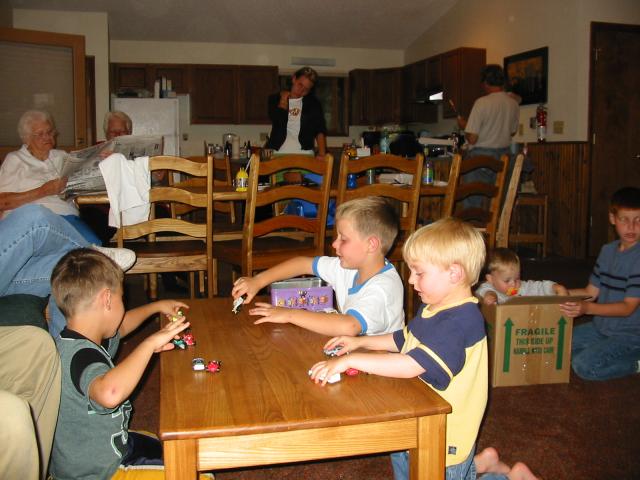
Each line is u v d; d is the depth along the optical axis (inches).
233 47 315.0
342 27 305.4
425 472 42.4
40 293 81.4
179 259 114.4
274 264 113.0
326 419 39.0
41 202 108.3
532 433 78.7
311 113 189.0
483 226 146.2
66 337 51.7
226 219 258.8
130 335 119.9
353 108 329.1
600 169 218.2
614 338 98.0
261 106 315.6
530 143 237.0
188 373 46.5
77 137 206.8
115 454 51.5
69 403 50.3
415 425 41.8
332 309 64.9
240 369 47.4
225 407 40.4
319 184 136.1
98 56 268.4
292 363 48.9
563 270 195.2
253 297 70.2
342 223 63.3
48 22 262.5
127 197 106.2
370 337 55.7
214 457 38.3
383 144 175.6
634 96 220.7
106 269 54.1
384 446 41.4
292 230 142.1
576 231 220.4
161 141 119.0
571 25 215.3
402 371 46.3
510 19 247.1
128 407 53.9
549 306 93.8
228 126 319.6
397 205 161.2
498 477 61.0
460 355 48.6
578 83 214.1
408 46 331.3
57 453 51.8
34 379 51.2
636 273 94.7
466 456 51.4
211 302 69.6
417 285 52.2
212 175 109.7
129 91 271.0
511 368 94.0
